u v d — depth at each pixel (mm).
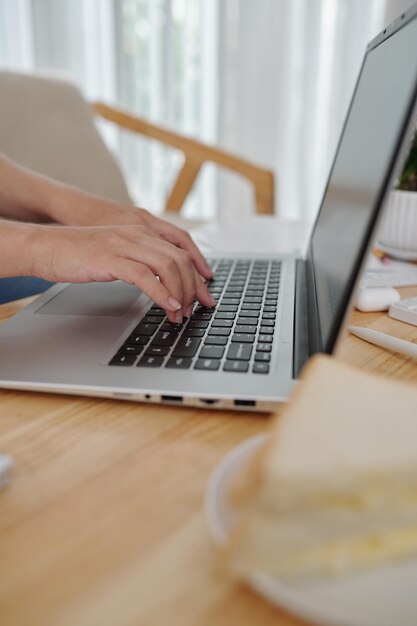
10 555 203
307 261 586
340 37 1458
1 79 1149
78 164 1188
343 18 1441
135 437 281
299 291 494
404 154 274
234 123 1635
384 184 274
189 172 1241
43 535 212
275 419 201
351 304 276
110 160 1238
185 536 211
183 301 422
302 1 1485
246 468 187
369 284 563
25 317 432
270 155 1629
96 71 1806
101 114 1333
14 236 431
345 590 169
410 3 1312
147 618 177
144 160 1845
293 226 900
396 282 573
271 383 308
